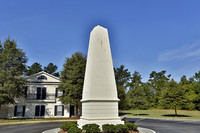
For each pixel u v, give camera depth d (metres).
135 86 32.75
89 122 10.49
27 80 26.80
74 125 11.23
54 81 27.53
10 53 24.05
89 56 12.46
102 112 10.88
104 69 11.63
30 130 13.91
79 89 24.77
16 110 25.42
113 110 11.13
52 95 26.67
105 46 12.19
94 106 10.84
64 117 26.22
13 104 24.00
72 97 24.64
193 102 40.41
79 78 25.52
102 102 11.01
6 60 23.66
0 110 25.00
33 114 25.72
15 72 23.30
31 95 26.20
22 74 25.64
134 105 29.97
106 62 11.84
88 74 11.98
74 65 25.81
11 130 14.02
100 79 11.36
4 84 21.69
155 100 52.41
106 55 12.00
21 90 25.34
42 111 26.08
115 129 9.84
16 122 19.92
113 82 11.68
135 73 70.94
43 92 26.72
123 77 66.75
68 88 24.62
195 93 43.44
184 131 12.89
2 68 23.25
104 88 11.27
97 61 11.67
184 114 32.03
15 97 25.45
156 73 73.12
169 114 32.19
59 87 26.50
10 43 24.69
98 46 12.03
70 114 26.77
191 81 56.94
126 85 65.81
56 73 56.28
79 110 27.42
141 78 70.62
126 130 10.30
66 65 26.22
